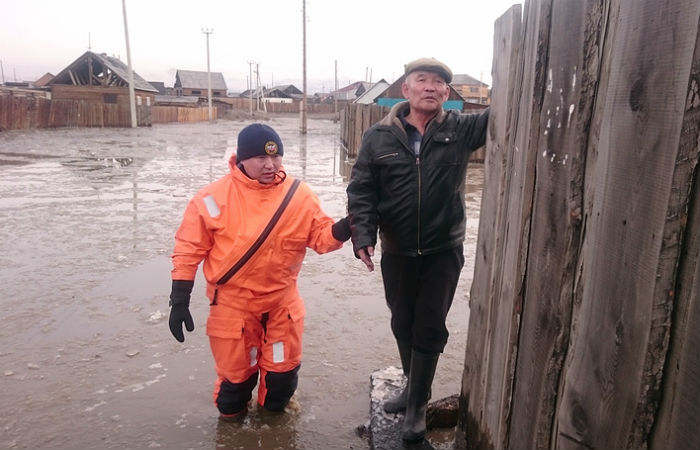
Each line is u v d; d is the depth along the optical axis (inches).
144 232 276.5
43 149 701.9
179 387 130.2
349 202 102.6
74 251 241.1
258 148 100.9
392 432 106.5
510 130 80.7
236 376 109.4
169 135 1075.3
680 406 47.7
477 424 94.6
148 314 172.6
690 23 44.5
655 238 49.0
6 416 117.3
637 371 51.8
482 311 92.1
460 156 98.4
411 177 97.3
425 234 98.3
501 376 83.0
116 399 124.6
